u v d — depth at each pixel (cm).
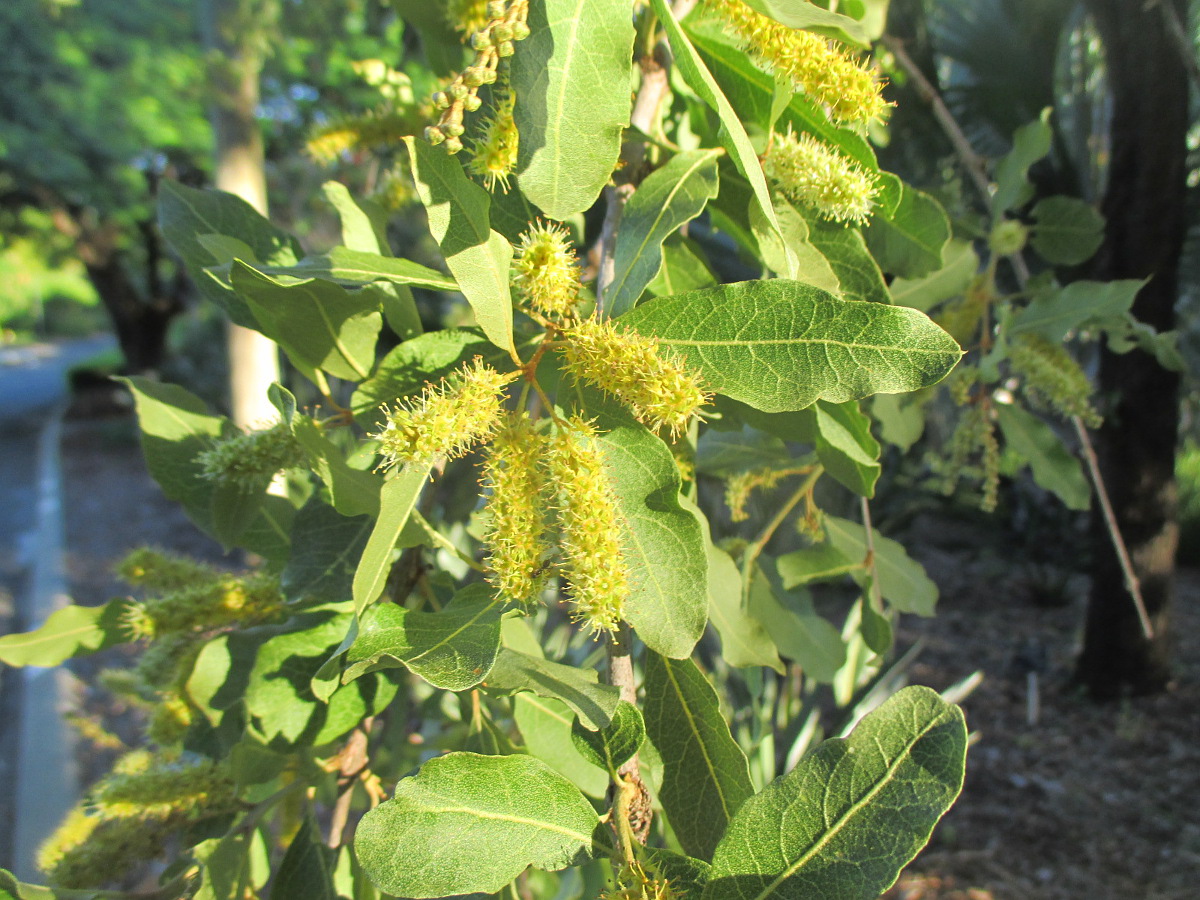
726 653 29
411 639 20
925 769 18
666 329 20
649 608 19
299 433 21
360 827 18
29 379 632
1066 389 40
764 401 19
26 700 125
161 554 32
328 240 110
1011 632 145
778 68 23
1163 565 115
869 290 25
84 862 29
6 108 233
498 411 19
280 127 122
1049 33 83
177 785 30
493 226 24
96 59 218
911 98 64
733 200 27
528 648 28
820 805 18
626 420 21
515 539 19
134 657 139
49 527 219
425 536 23
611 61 18
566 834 19
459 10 26
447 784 19
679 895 19
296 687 26
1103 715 117
